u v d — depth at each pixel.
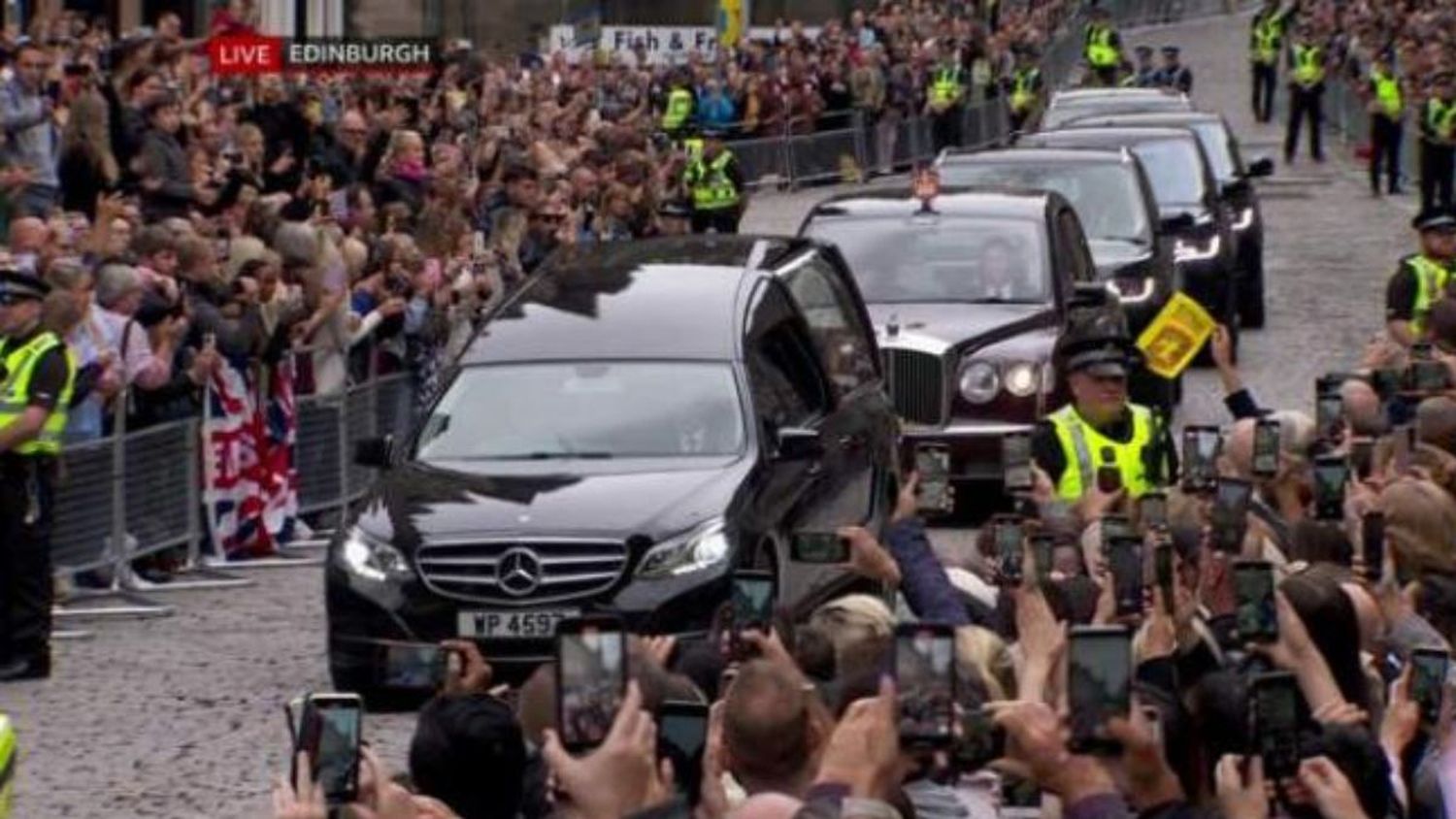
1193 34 162.75
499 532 30.69
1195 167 59.94
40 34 52.12
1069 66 134.25
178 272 39.38
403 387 45.69
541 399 32.97
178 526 39.06
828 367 35.12
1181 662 17.05
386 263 45.66
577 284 34.75
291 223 42.91
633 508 30.91
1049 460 28.36
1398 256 77.06
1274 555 23.56
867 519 34.78
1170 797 13.25
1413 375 30.61
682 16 127.56
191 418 39.09
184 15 80.00
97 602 37.28
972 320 43.38
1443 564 21.23
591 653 13.63
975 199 46.66
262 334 40.34
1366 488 24.64
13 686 31.94
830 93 102.44
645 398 32.84
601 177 58.81
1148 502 21.30
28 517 32.00
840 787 13.12
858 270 45.16
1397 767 17.06
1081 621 18.98
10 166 44.97
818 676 17.16
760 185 98.69
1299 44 108.31
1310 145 109.12
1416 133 96.50
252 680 32.22
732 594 17.25
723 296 34.25
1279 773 13.94
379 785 13.51
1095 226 52.97
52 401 31.97
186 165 45.38
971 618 22.11
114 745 28.92
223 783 27.30
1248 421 25.66
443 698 15.55
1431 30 105.94
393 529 31.05
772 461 32.28
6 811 18.44
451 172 49.12
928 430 42.59
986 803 16.09
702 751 14.27
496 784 15.34
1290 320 64.56
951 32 109.25
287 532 41.84
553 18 119.06
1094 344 28.34
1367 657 19.56
